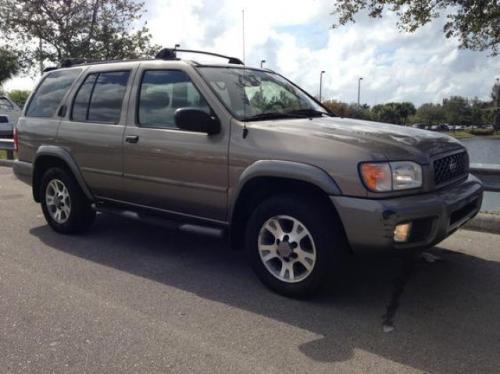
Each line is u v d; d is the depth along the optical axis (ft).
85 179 19.08
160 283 15.35
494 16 27.96
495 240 19.40
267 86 17.43
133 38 66.13
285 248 13.93
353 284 15.10
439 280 15.40
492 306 13.60
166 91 16.69
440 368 10.59
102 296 14.33
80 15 63.57
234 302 13.93
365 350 11.33
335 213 13.29
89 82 19.40
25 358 10.98
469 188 14.84
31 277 15.79
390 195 12.59
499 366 10.66
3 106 63.16
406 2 29.86
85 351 11.27
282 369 10.53
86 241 19.74
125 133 17.39
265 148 13.94
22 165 21.67
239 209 14.92
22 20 61.72
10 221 22.98
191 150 15.48
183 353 11.18
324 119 16.02
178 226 16.26
